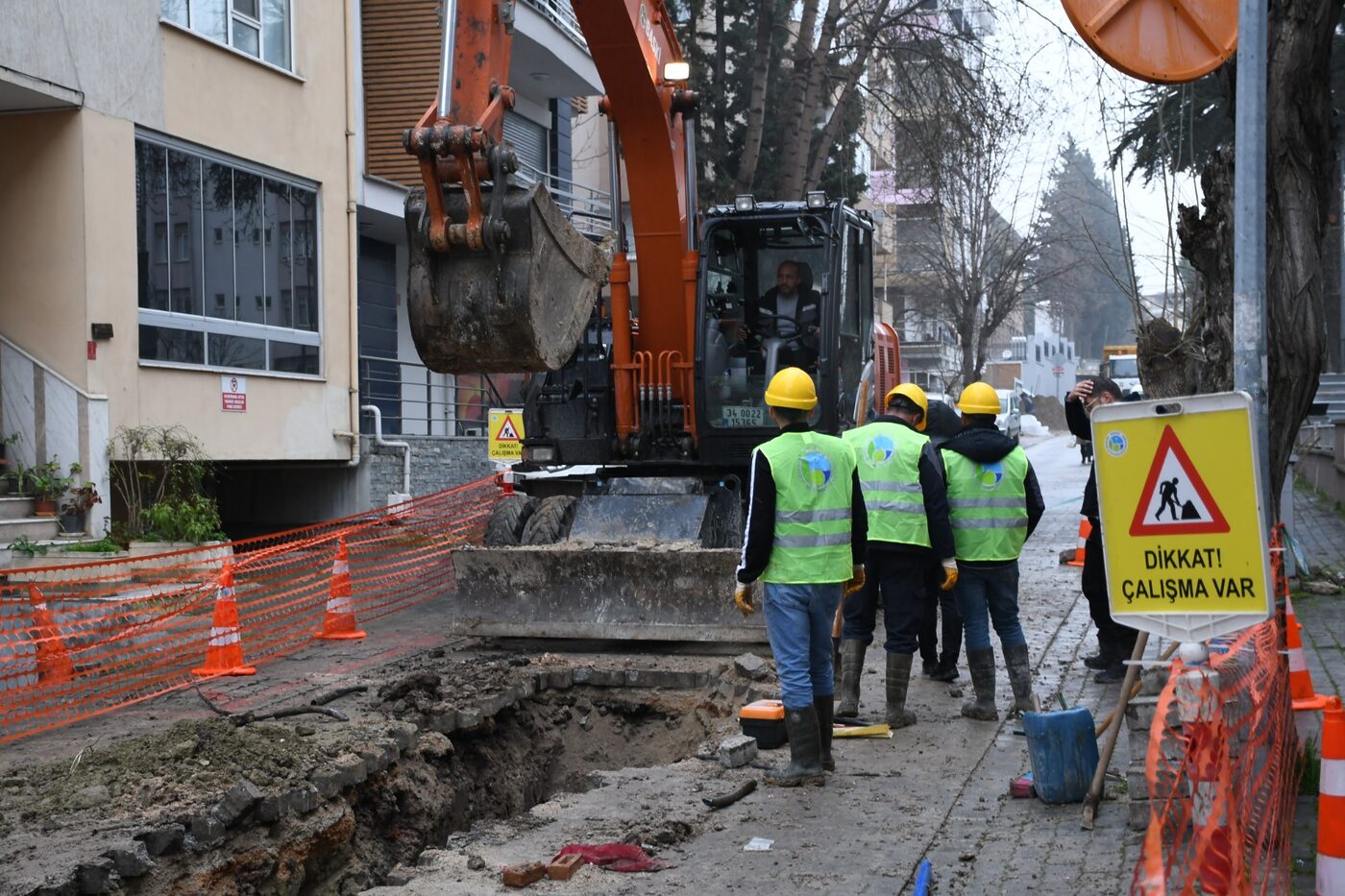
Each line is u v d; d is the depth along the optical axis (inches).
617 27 394.6
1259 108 250.5
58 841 223.8
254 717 308.5
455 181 273.7
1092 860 221.5
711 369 458.6
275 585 575.2
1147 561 202.7
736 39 1200.8
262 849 242.4
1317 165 279.3
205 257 634.2
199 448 585.9
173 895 223.9
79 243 553.6
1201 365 305.0
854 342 488.7
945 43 964.6
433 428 984.9
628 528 432.1
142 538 543.5
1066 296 2448.3
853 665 334.0
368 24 860.0
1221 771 157.2
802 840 237.6
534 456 478.0
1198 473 198.4
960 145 962.1
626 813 255.6
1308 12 271.4
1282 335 276.7
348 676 387.2
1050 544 733.3
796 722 274.5
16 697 360.8
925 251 1630.2
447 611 537.0
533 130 1101.7
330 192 729.0
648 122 426.6
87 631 438.6
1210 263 300.5
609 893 211.0
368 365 908.0
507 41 297.0
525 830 247.4
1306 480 1072.8
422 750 309.9
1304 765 251.3
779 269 474.6
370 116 863.1
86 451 548.4
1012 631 333.7
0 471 545.6
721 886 213.6
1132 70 263.1
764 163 1204.5
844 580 277.1
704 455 460.8
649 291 455.2
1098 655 394.9
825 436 278.2
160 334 602.9
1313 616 457.4
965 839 236.2
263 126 673.0
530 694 370.6
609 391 477.1
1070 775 254.7
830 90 1138.7
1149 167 583.8
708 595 401.4
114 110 571.5
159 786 250.4
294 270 701.9
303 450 700.0
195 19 624.4
